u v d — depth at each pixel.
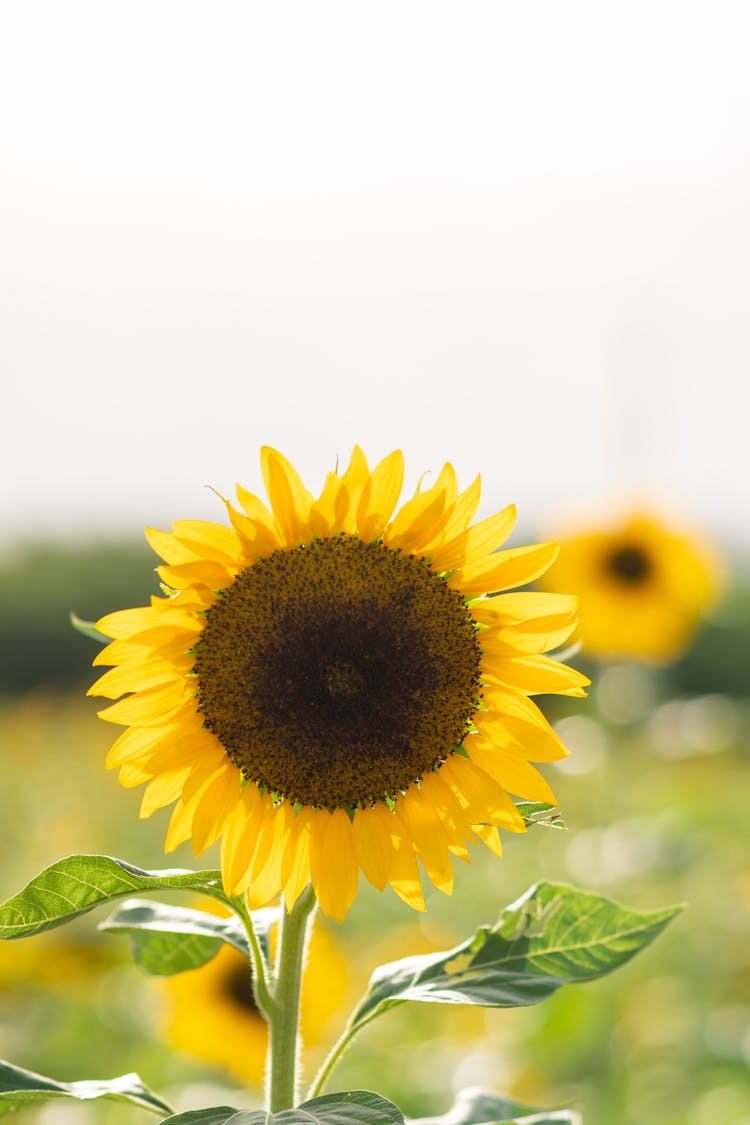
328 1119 2.25
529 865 10.27
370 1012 2.74
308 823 2.96
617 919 2.83
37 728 17.16
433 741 2.96
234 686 2.91
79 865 2.49
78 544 28.41
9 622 26.66
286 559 2.95
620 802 11.56
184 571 2.88
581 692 2.99
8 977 6.73
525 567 3.00
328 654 2.90
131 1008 6.70
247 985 5.77
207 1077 6.21
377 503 2.97
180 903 8.50
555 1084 6.45
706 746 12.35
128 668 2.91
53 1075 6.15
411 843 2.98
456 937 7.91
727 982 7.36
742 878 8.73
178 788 2.96
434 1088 6.07
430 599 2.98
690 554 9.30
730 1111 5.98
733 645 20.38
